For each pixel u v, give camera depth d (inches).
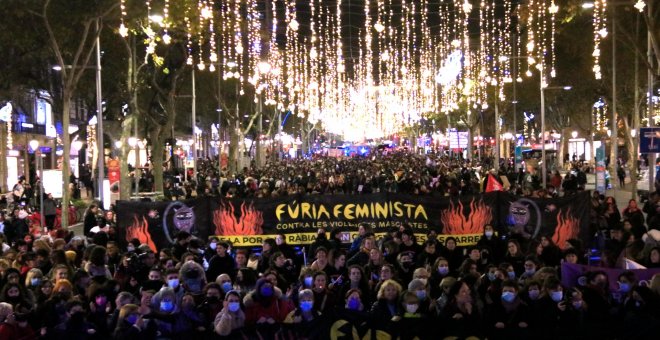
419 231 684.7
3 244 655.8
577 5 971.9
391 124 4660.4
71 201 1347.2
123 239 673.0
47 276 492.7
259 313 375.9
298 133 5103.3
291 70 2156.7
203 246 625.0
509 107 2564.0
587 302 397.1
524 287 397.4
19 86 1481.3
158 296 379.6
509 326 365.4
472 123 2768.2
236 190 1074.1
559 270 523.2
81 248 595.2
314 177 1582.2
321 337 352.2
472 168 1961.1
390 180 1398.9
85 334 362.0
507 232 675.4
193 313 373.1
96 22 1022.4
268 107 3031.5
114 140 2015.3
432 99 2977.4
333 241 605.3
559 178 1504.7
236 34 1545.3
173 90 1441.9
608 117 2412.6
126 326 361.1
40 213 999.6
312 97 2677.2
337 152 4694.9
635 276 418.3
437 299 414.9
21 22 1038.4
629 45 1237.1
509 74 2108.8
